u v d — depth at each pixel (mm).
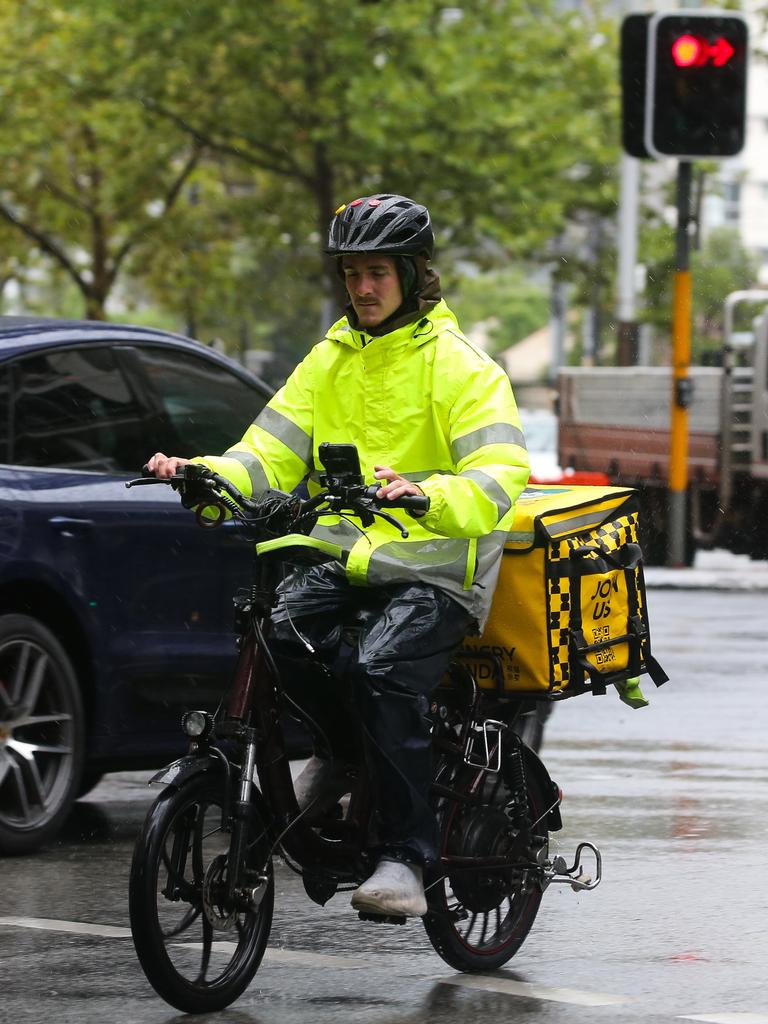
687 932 18141
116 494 22312
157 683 22547
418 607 15469
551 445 91250
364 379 15875
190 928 16172
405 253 15508
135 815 24406
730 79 52062
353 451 14656
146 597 22422
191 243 97125
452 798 16312
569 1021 15086
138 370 23359
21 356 22047
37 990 15875
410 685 15336
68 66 84438
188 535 22766
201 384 24078
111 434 22859
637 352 105188
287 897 19812
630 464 71625
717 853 21766
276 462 16156
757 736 30844
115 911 18766
